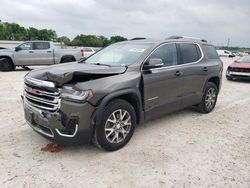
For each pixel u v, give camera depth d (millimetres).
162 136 4617
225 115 6086
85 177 3246
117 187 3066
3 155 3729
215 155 3936
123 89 3855
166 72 4664
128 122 4070
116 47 5172
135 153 3912
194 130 4973
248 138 4664
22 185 3045
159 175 3334
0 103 6504
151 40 5070
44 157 3709
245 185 3176
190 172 3430
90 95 3463
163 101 4711
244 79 12234
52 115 3479
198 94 5656
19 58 13875
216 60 6293
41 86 3537
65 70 3854
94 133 3682
